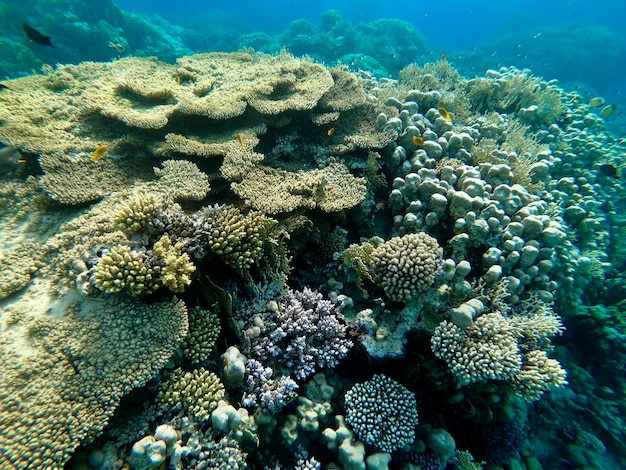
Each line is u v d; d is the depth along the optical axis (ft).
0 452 7.46
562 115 29.96
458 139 18.03
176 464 8.84
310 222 14.44
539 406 18.72
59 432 8.08
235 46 88.33
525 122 26.89
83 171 14.78
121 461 8.61
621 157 30.53
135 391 9.87
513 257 14.28
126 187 14.62
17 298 10.76
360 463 11.00
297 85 19.58
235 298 12.57
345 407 12.31
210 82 20.51
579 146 26.73
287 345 12.60
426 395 13.64
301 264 15.96
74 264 10.67
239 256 11.68
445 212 15.61
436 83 26.68
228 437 9.82
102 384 8.96
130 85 18.44
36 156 15.58
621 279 23.24
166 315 10.33
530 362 12.59
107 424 8.65
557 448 18.08
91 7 53.62
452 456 13.21
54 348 9.30
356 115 20.02
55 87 20.03
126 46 55.21
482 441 14.82
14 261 11.69
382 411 11.88
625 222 26.05
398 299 12.76
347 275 14.79
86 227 12.10
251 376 11.26
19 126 15.93
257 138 16.67
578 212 21.53
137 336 9.81
